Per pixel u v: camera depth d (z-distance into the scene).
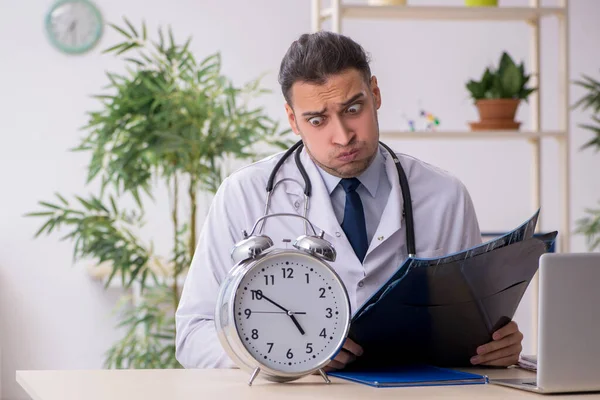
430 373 1.48
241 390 1.32
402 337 1.52
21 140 4.42
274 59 4.61
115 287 4.46
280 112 4.61
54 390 1.32
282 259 1.39
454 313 1.49
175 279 3.38
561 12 3.25
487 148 4.66
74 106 4.46
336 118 1.62
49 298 4.42
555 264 1.28
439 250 1.89
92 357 4.44
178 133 3.15
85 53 4.46
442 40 4.65
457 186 1.97
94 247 3.32
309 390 1.32
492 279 1.46
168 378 1.45
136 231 4.43
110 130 3.19
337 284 1.41
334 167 1.68
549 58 4.67
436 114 4.66
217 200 1.89
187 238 4.17
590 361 1.30
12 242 4.40
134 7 4.50
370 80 1.68
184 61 3.33
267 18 4.61
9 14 4.40
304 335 1.39
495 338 1.59
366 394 1.28
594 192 4.70
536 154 3.42
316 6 3.14
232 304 1.35
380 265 1.79
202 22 4.56
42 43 4.43
